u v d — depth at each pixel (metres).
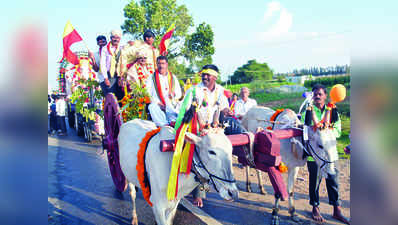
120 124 4.68
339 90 4.26
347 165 7.25
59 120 14.02
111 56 6.17
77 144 11.29
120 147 4.24
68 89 13.71
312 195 4.65
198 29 27.08
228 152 2.74
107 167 7.84
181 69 27.72
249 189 5.91
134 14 24.47
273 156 3.11
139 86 5.35
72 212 4.92
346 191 5.73
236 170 7.45
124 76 6.03
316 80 23.64
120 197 5.61
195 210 5.00
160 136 3.45
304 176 6.84
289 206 4.69
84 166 7.91
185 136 2.89
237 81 43.16
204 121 3.21
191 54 27.66
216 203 5.33
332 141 4.23
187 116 2.95
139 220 4.62
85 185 6.31
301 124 4.60
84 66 10.55
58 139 12.58
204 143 2.83
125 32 25.44
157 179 3.21
